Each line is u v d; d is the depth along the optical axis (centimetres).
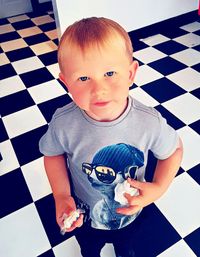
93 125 56
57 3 218
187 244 108
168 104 183
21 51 276
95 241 83
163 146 62
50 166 69
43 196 133
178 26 287
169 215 119
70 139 60
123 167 62
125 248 87
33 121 182
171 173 64
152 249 108
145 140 59
